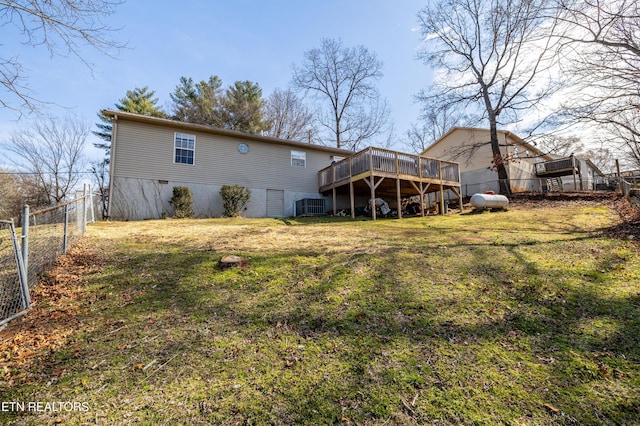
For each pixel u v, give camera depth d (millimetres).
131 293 4020
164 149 12250
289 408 2082
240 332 3086
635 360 2441
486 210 12453
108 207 10984
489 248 5688
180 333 3068
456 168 14344
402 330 3066
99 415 2043
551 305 3447
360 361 2592
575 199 12695
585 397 2100
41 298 3822
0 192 19172
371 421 1960
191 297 3896
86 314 3467
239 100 26781
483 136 19328
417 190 14523
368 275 4504
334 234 7715
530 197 14430
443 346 2773
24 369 2514
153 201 11805
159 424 1961
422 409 2047
